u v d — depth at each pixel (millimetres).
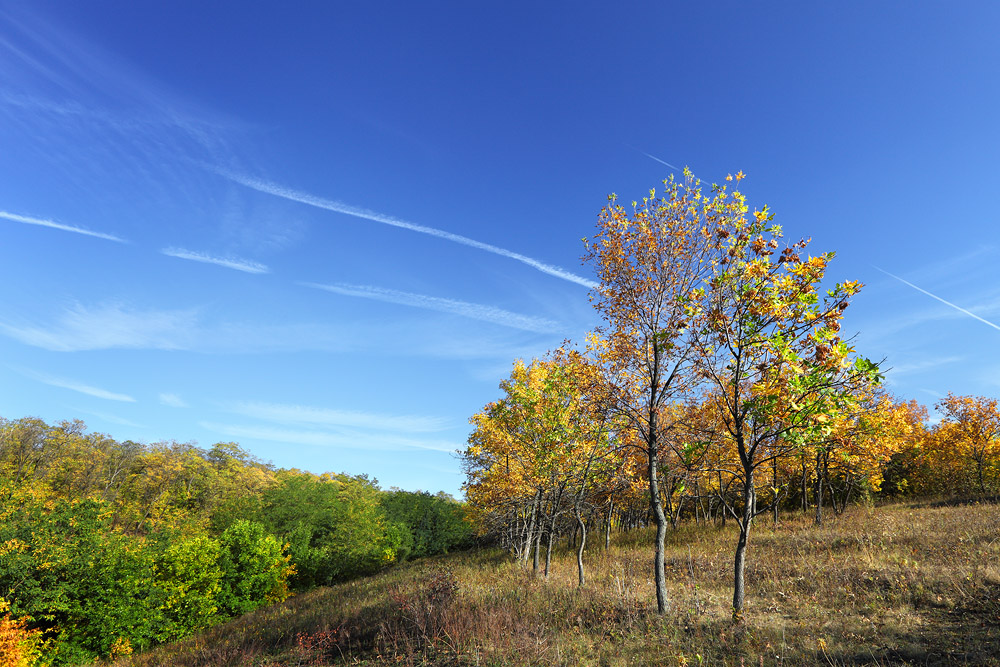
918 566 10969
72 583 24188
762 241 8711
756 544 18281
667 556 17969
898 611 8500
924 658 6617
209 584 30484
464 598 11719
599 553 22844
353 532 50125
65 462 58562
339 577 50844
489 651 8883
